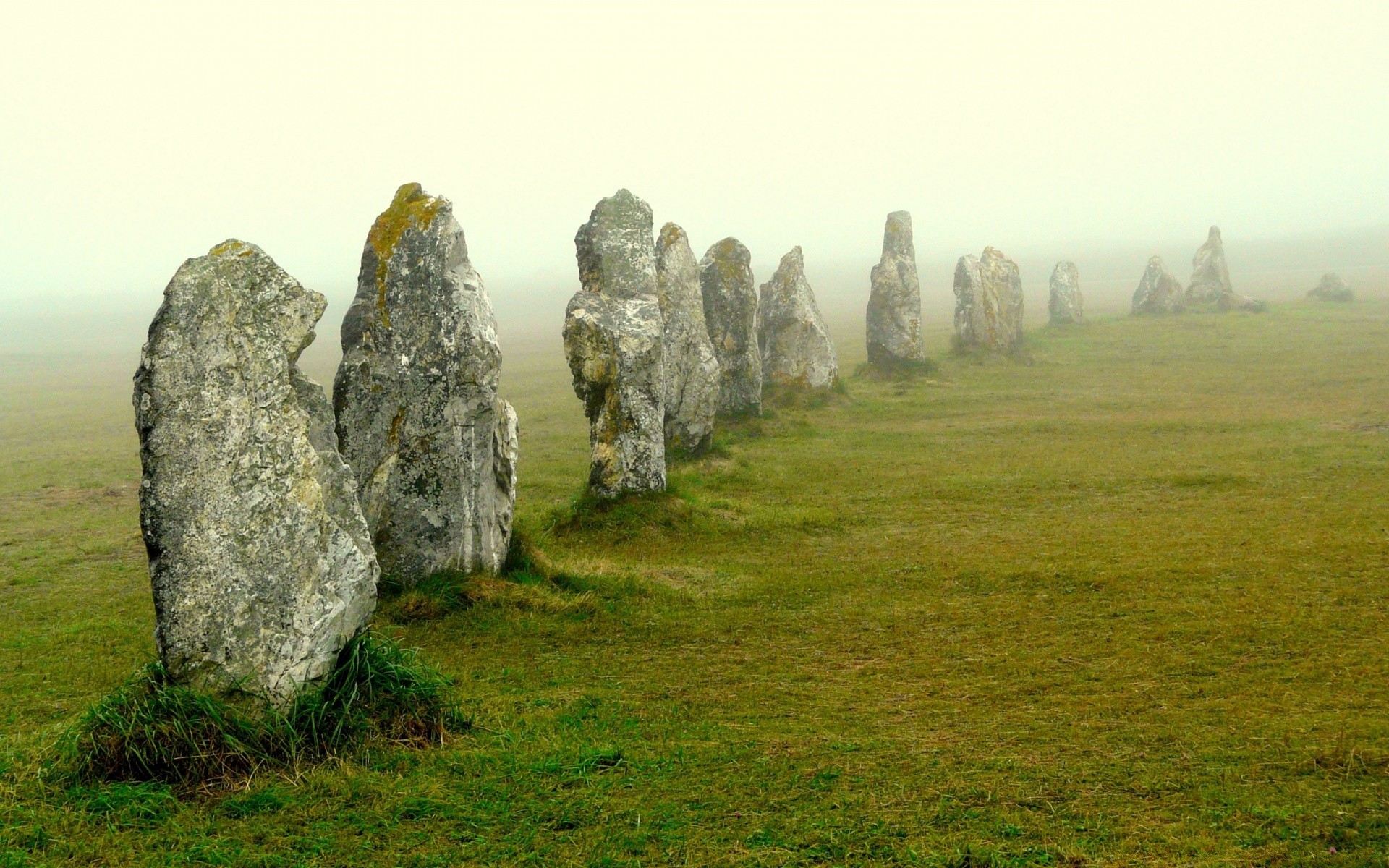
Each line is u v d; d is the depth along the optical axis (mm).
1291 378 34719
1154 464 22781
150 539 8008
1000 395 34344
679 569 15812
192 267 8211
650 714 9742
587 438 29922
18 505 23328
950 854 6680
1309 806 7219
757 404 29844
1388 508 17516
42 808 7137
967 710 9633
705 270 29953
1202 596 13055
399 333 13664
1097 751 8422
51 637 12820
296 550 8305
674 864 6641
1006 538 17031
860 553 16562
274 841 6902
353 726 8359
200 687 7992
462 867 6625
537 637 12438
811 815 7324
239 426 8180
